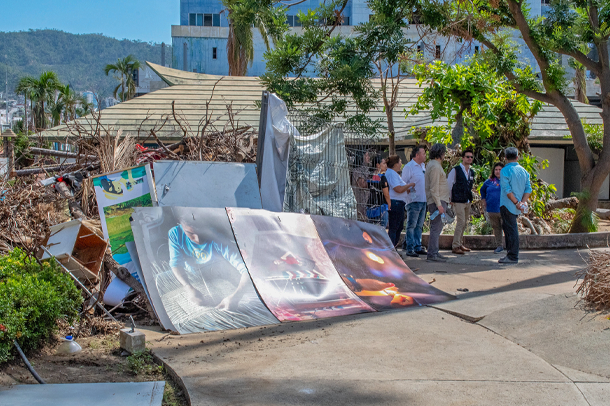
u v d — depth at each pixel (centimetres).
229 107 1192
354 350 458
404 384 379
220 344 477
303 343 479
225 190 753
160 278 559
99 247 636
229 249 623
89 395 358
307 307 587
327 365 421
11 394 356
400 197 938
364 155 1007
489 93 1195
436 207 895
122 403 346
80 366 428
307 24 1184
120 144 970
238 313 550
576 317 487
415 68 1229
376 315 575
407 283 691
